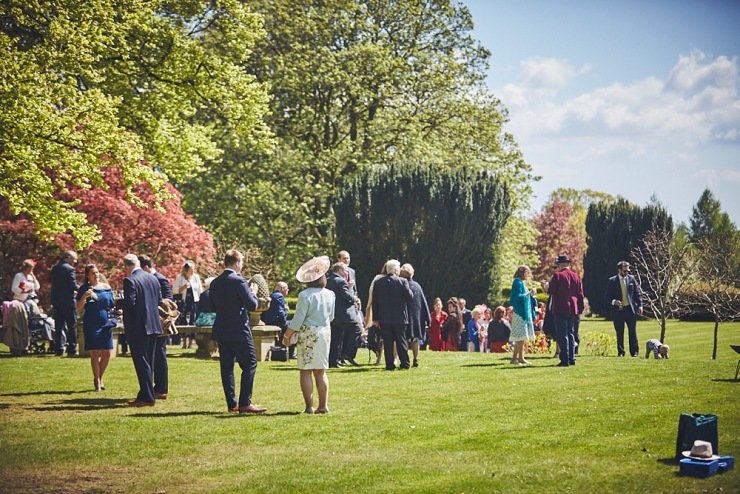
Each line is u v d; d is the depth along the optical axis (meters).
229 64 29.89
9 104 20.52
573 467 9.96
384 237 40.41
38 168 21.62
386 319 19.00
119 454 11.16
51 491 9.62
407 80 43.78
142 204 24.53
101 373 16.31
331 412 13.77
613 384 16.41
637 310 22.89
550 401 14.49
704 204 65.75
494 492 9.04
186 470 10.35
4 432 12.43
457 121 46.50
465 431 12.16
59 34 22.38
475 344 28.12
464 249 40.38
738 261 42.88
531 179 48.31
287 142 44.19
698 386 16.05
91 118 21.84
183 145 28.50
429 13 45.00
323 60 42.53
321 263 13.81
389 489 9.27
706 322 46.44
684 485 9.11
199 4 30.09
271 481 9.75
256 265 40.94
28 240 30.48
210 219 42.34
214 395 15.73
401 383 16.88
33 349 23.75
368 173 40.88
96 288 16.28
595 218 52.47
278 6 43.00
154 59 28.91
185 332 22.42
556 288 19.69
